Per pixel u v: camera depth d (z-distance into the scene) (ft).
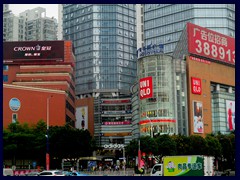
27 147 352.69
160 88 447.01
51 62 506.89
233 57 563.48
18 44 510.17
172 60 478.18
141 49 465.88
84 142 370.53
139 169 298.15
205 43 522.88
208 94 513.45
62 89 483.10
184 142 361.30
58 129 365.40
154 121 442.09
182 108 477.77
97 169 424.46
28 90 428.56
